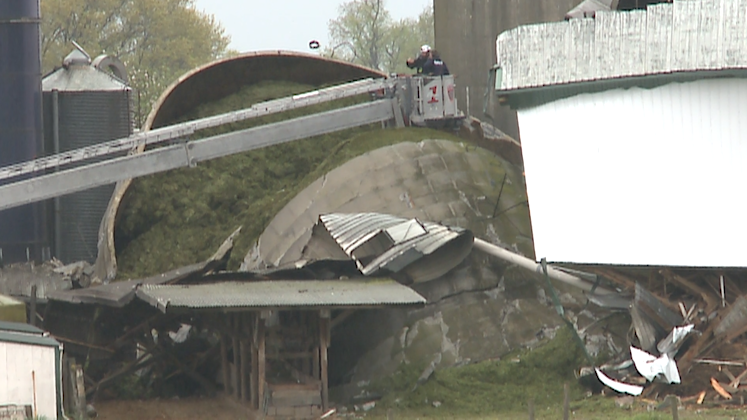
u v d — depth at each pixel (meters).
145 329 137.12
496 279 137.75
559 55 132.38
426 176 147.75
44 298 151.75
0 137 185.12
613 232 128.50
